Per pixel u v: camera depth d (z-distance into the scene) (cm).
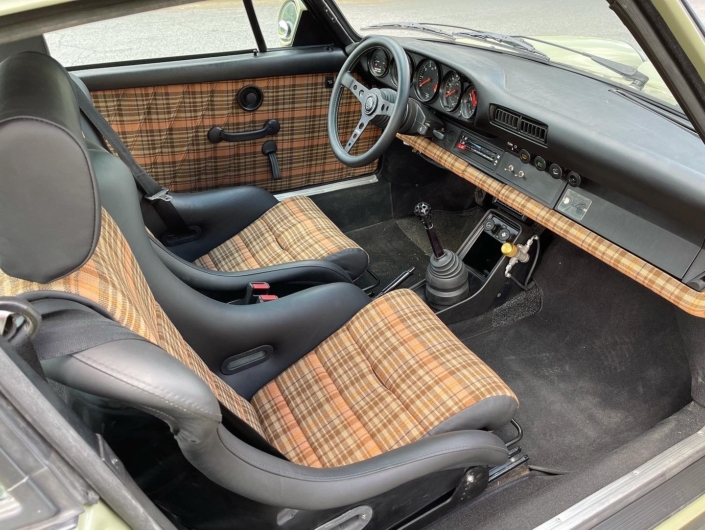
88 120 153
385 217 291
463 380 142
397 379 147
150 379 67
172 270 159
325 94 248
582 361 215
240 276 176
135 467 83
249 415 130
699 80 92
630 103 175
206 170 243
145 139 222
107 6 59
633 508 117
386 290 249
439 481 124
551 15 224
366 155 188
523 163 191
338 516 107
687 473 127
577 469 164
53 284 74
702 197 134
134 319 82
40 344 65
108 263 86
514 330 231
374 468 106
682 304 148
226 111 231
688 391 189
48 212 64
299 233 212
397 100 180
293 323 154
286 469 94
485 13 235
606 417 195
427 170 282
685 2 84
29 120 60
